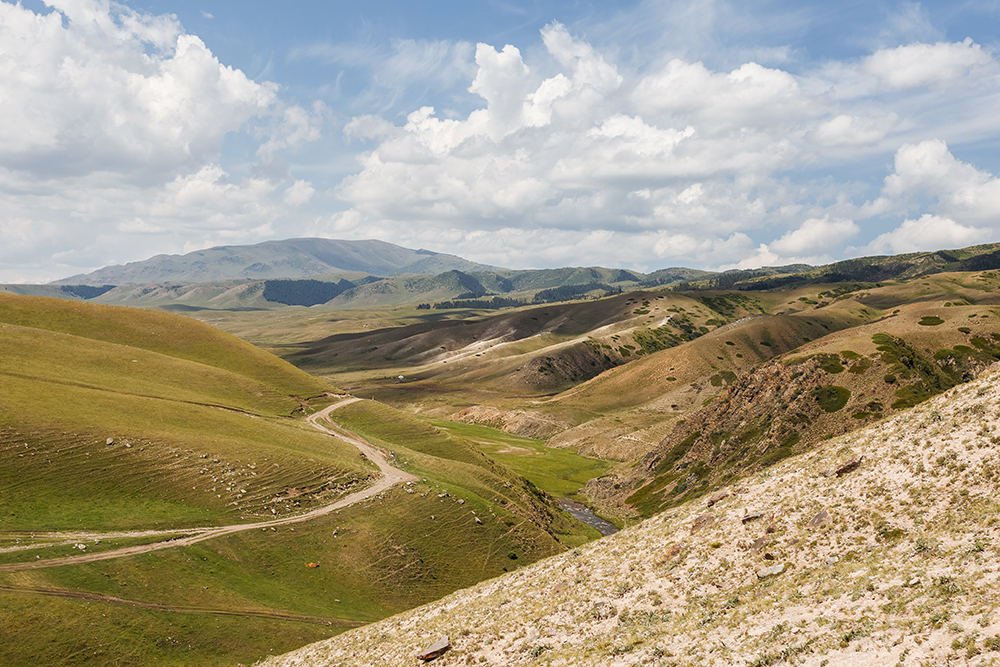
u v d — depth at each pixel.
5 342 117.38
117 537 66.31
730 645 23.61
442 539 85.94
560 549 95.00
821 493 35.12
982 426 32.03
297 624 60.06
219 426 100.50
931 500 29.30
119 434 83.56
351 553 77.00
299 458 93.88
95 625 50.94
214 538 71.19
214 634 55.06
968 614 19.02
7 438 75.38
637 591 33.31
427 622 42.28
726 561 32.59
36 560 58.12
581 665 26.48
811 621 22.89
